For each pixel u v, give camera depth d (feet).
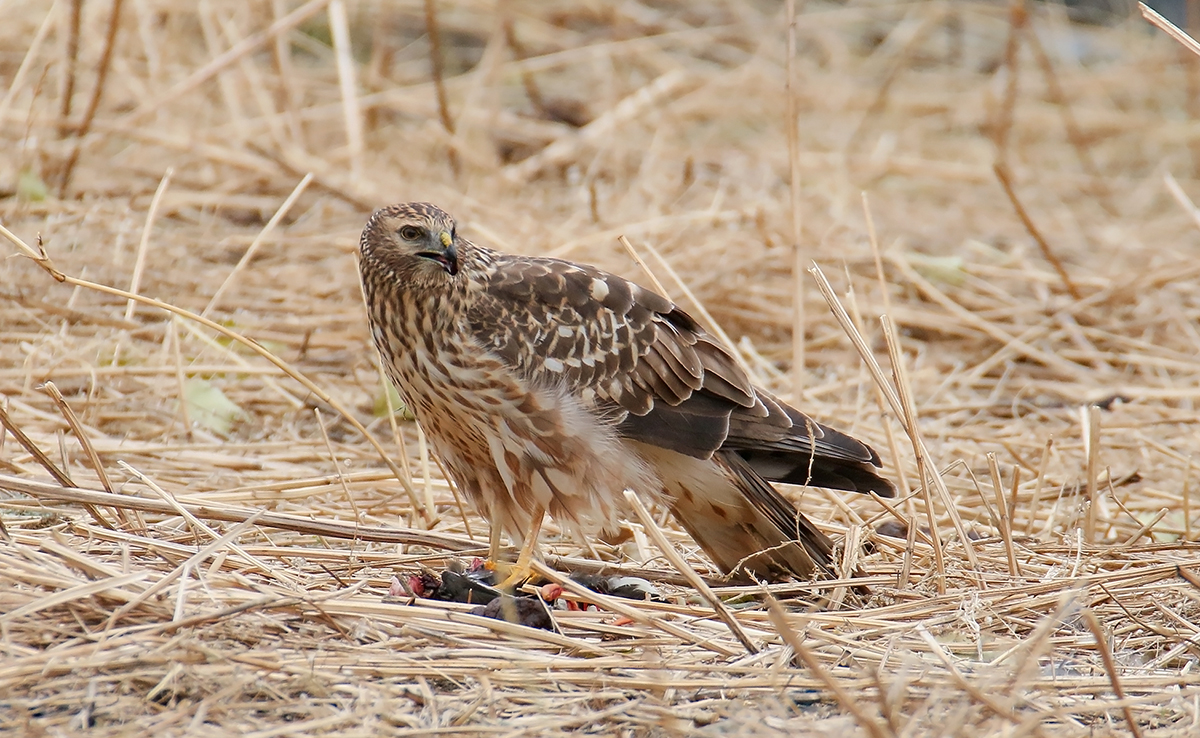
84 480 31.71
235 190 52.80
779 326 46.44
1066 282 48.32
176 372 37.27
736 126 71.10
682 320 30.22
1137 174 70.44
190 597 22.82
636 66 73.72
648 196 57.26
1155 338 47.03
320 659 21.31
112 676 20.18
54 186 49.47
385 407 38.75
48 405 36.88
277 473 34.37
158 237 46.39
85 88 58.08
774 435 29.37
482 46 77.46
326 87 65.31
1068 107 72.23
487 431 28.91
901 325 47.34
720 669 21.84
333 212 51.80
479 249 29.63
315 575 26.86
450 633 23.07
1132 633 25.14
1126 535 32.91
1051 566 28.99
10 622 21.24
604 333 29.09
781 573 29.89
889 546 30.55
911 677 21.71
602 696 21.06
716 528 30.30
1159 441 39.45
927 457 28.96
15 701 19.57
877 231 54.95
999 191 64.64
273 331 42.37
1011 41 65.87
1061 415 41.60
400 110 64.75
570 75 74.33
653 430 29.17
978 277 51.67
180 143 51.88
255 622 22.13
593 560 29.96
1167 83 78.07
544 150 63.00
